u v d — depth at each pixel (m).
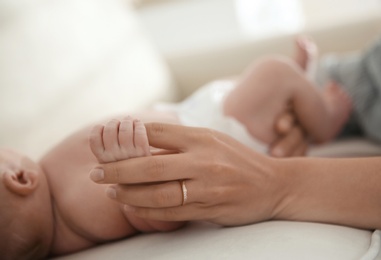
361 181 0.63
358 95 1.11
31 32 1.03
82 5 1.31
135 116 0.81
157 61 1.57
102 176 0.59
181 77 1.70
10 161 0.70
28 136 0.91
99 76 1.20
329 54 1.54
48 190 0.71
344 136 1.16
